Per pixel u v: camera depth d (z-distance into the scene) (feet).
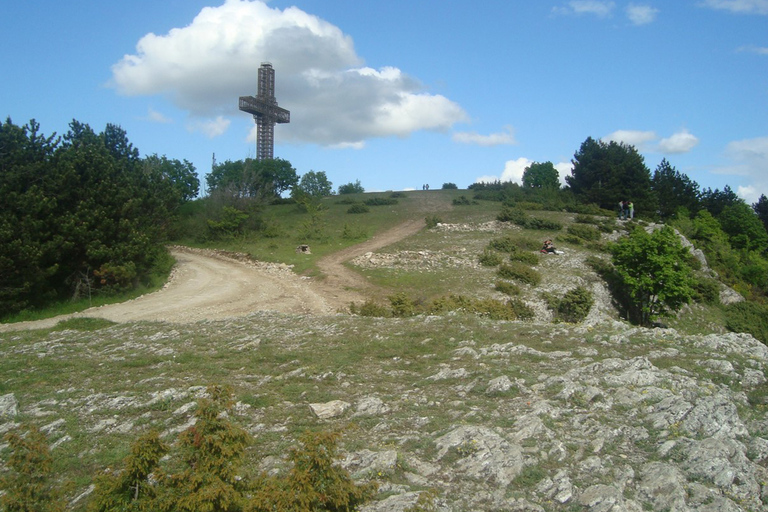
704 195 278.05
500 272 113.91
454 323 48.14
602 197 213.87
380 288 106.42
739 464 20.94
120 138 185.06
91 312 87.61
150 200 125.18
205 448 17.10
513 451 21.81
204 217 172.45
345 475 17.47
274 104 337.52
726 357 34.04
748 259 188.24
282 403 29.84
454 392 30.63
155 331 55.01
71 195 103.71
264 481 18.01
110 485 16.81
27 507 17.52
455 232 160.15
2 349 49.37
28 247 86.84
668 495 19.07
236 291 104.12
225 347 44.45
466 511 18.31
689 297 108.27
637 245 112.16
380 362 38.11
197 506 16.05
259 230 170.30
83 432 26.58
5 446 25.34
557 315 98.73
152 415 28.78
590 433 24.22
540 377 31.63
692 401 26.66
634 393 28.14
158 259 121.60
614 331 42.24
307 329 51.21
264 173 266.36
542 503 18.93
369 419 27.02
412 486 19.90
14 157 101.24
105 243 102.27
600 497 18.66
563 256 131.34
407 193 260.83
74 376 37.42
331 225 179.52
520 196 224.74
